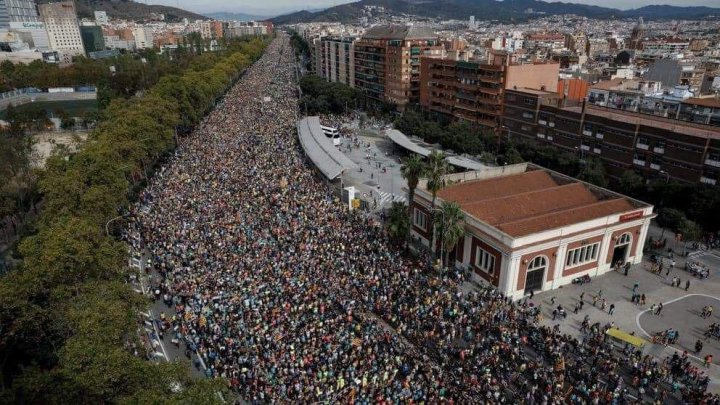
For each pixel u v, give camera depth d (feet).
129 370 111.86
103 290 143.74
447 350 160.45
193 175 310.24
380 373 143.95
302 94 635.25
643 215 227.81
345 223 250.37
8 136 400.06
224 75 645.92
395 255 222.69
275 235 227.40
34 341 147.95
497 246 199.82
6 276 157.38
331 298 180.86
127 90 645.10
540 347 166.30
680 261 240.12
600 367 159.94
